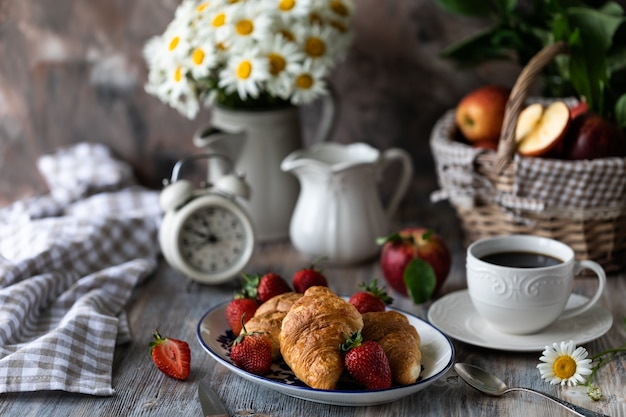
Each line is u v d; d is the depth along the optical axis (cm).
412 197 141
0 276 108
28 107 142
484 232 115
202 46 114
